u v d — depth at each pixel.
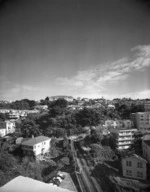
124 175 12.73
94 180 11.88
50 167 14.86
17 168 12.62
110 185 11.10
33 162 16.06
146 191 10.63
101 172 13.35
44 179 12.34
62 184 11.41
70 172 13.80
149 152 15.57
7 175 11.02
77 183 11.38
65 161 16.34
